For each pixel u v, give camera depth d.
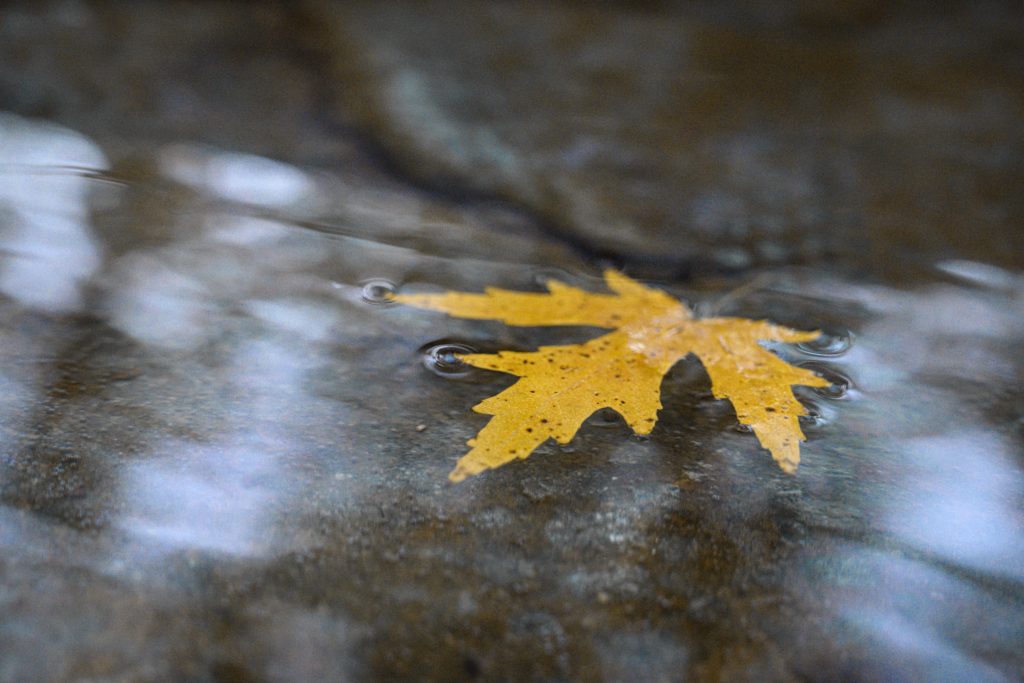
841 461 0.63
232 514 0.61
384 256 0.70
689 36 0.94
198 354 0.65
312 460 0.62
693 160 0.77
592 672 0.59
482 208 0.73
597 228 0.72
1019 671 0.59
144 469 0.62
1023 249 0.72
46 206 0.71
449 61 0.84
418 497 0.62
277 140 0.77
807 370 0.66
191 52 0.84
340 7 0.94
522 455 0.62
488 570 0.60
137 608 0.59
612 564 0.61
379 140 0.77
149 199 0.72
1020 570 0.61
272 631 0.59
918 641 0.60
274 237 0.70
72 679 0.58
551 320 0.67
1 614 0.59
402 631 0.59
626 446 0.63
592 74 0.84
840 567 0.61
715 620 0.60
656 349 0.66
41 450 0.62
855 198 0.75
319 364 0.65
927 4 1.06
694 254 0.71
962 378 0.66
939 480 0.63
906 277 0.70
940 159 0.78
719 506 0.62
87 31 0.85
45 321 0.65
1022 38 0.97
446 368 0.65
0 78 0.80
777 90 0.84
